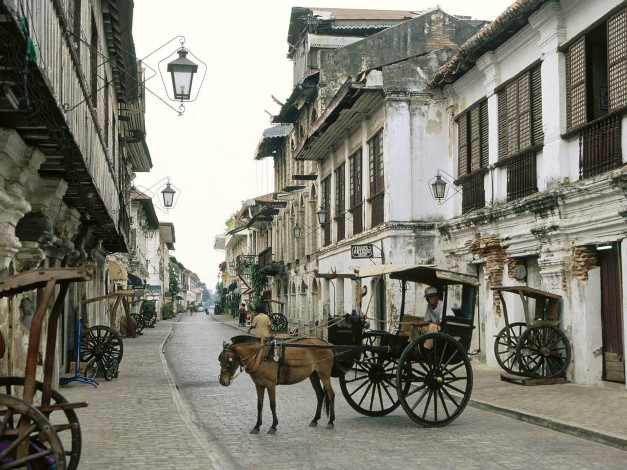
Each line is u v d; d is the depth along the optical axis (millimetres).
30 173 8992
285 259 41469
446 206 20469
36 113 7297
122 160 25828
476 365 17922
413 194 20500
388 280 20562
